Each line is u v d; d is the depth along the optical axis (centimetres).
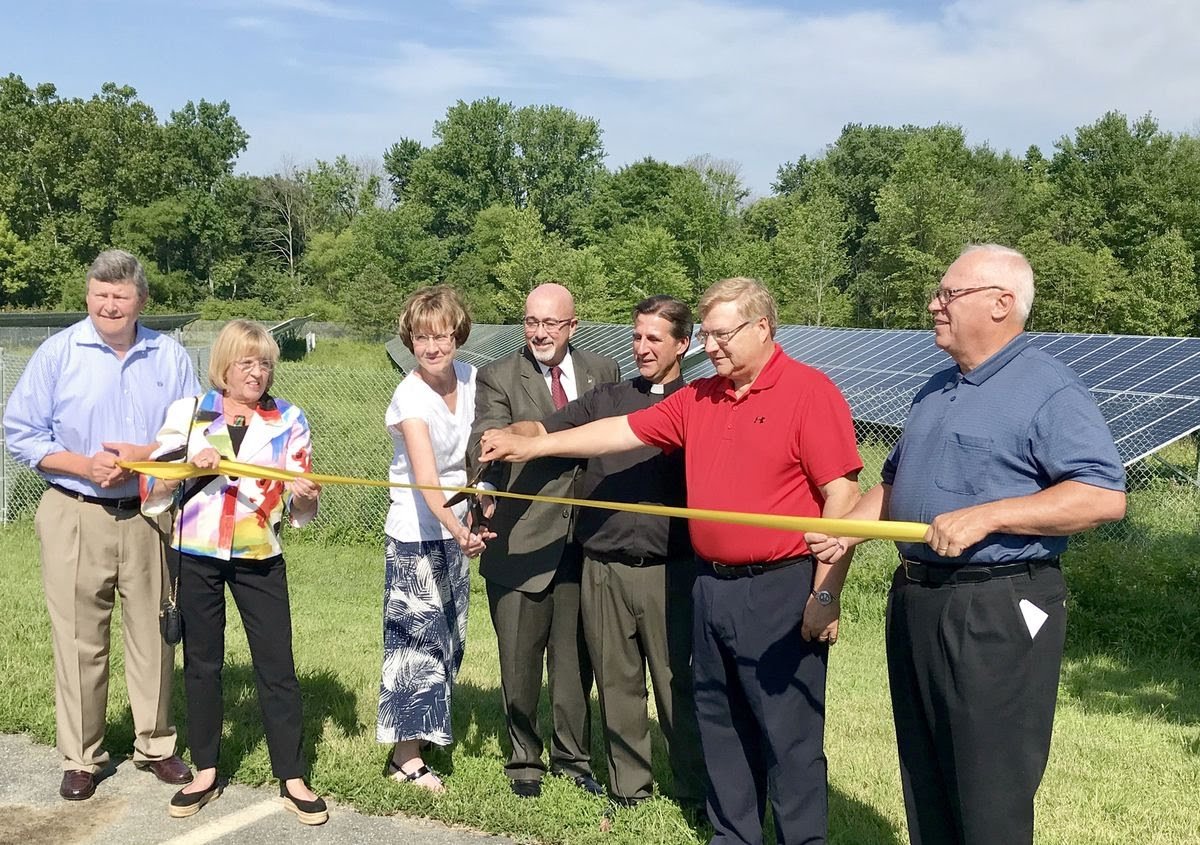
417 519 423
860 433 1394
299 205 9169
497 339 3105
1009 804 288
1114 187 4847
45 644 611
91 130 7569
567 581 424
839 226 5100
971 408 296
